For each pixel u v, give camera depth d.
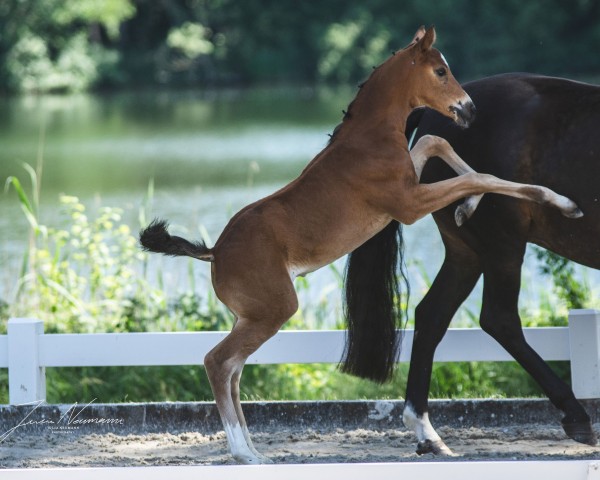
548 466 6.79
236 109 67.25
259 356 11.24
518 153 9.34
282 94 80.69
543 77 9.65
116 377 14.35
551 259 14.70
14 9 79.19
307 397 13.97
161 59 89.56
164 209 29.78
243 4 92.38
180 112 65.75
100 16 80.12
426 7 88.31
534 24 86.62
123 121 59.84
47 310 15.46
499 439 10.34
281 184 35.19
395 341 10.15
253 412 11.09
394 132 9.17
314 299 17.28
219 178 37.03
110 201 31.66
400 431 10.84
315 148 46.00
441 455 9.55
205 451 10.08
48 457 9.83
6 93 80.75
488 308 9.84
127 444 10.50
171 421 10.99
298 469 6.84
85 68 83.44
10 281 18.45
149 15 90.50
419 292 17.17
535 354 9.73
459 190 8.93
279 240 9.03
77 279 15.62
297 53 92.88
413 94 9.22
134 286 17.06
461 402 10.98
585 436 9.44
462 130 9.66
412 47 9.23
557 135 9.24
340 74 90.88
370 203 9.15
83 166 41.19
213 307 15.73
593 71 86.50
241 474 6.86
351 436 10.66
